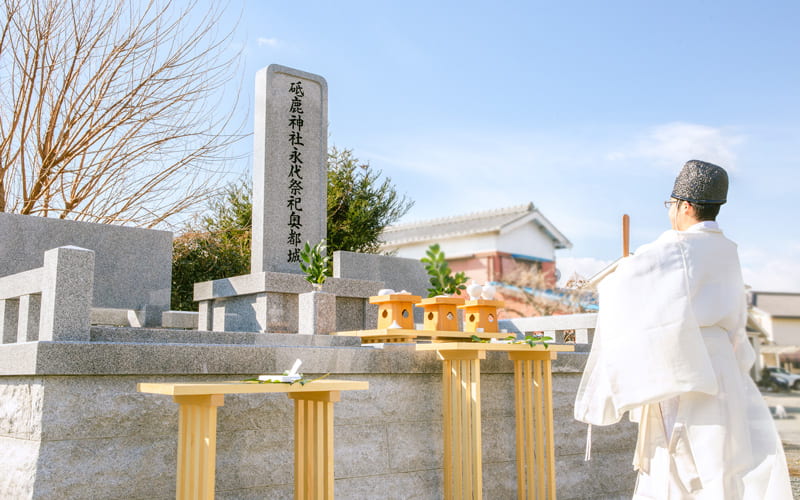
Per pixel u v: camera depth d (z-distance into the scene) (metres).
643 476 2.85
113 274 7.69
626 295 2.80
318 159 8.25
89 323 3.92
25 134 9.50
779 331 20.94
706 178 2.94
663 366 2.67
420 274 9.40
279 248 7.80
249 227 12.01
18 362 3.55
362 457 4.50
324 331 5.89
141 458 3.71
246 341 4.81
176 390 2.98
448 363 4.74
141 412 3.74
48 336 3.81
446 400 4.73
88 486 3.51
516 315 19.08
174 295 10.03
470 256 20.42
